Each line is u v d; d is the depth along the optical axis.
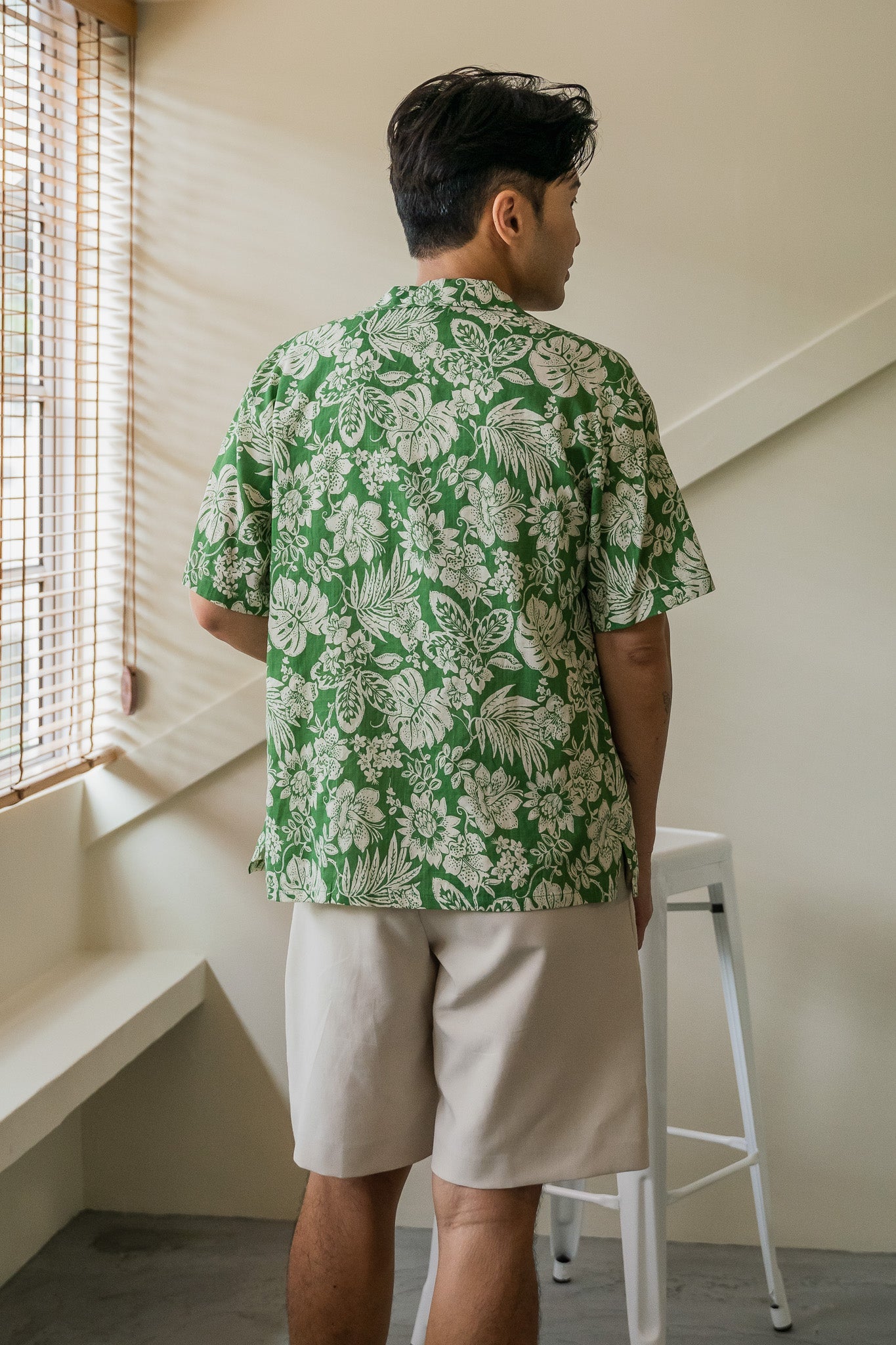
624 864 1.19
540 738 1.11
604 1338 1.90
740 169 2.06
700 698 2.18
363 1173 1.22
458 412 1.12
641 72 2.07
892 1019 2.17
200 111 2.20
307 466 1.17
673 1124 2.25
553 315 2.13
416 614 1.12
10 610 2.12
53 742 2.17
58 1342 1.87
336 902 1.15
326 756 1.15
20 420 2.11
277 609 1.19
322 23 2.15
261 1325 1.92
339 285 2.19
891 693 2.12
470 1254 1.17
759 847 2.18
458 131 1.18
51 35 2.02
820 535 2.12
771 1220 1.93
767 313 2.08
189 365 2.23
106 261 2.24
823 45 2.02
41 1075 1.78
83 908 2.36
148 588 2.28
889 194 2.03
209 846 2.31
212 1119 2.34
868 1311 1.98
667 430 2.10
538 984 1.12
